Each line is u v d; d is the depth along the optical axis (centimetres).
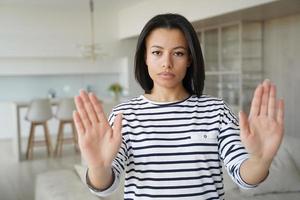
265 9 421
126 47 780
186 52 103
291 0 362
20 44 691
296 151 276
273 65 539
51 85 773
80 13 734
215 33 624
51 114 557
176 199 97
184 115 103
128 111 105
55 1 624
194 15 514
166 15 102
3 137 713
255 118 89
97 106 92
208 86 636
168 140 100
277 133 88
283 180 250
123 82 803
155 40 101
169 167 98
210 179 99
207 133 101
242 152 96
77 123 90
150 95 110
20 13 686
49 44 714
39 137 716
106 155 89
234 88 582
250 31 554
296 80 497
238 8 418
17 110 533
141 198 98
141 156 100
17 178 442
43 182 256
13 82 740
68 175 269
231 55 592
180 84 108
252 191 243
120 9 737
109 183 92
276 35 527
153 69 103
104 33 760
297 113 500
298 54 489
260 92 90
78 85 796
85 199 210
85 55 696
